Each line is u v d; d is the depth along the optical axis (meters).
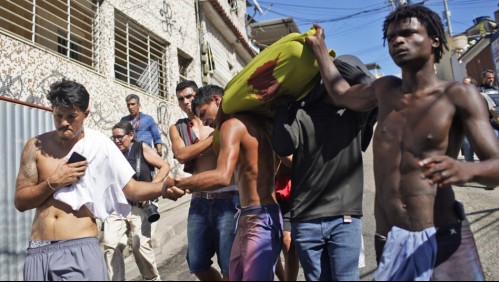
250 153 2.86
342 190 2.67
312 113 2.76
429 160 1.87
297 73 2.68
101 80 7.54
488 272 4.22
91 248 2.70
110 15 8.05
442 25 2.23
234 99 2.85
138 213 4.33
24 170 2.75
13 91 5.70
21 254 4.68
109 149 2.91
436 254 2.05
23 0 6.79
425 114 2.12
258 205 2.84
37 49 6.19
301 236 2.70
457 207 2.15
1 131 4.72
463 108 2.06
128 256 5.38
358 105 2.50
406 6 2.22
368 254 4.68
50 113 5.25
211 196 3.48
